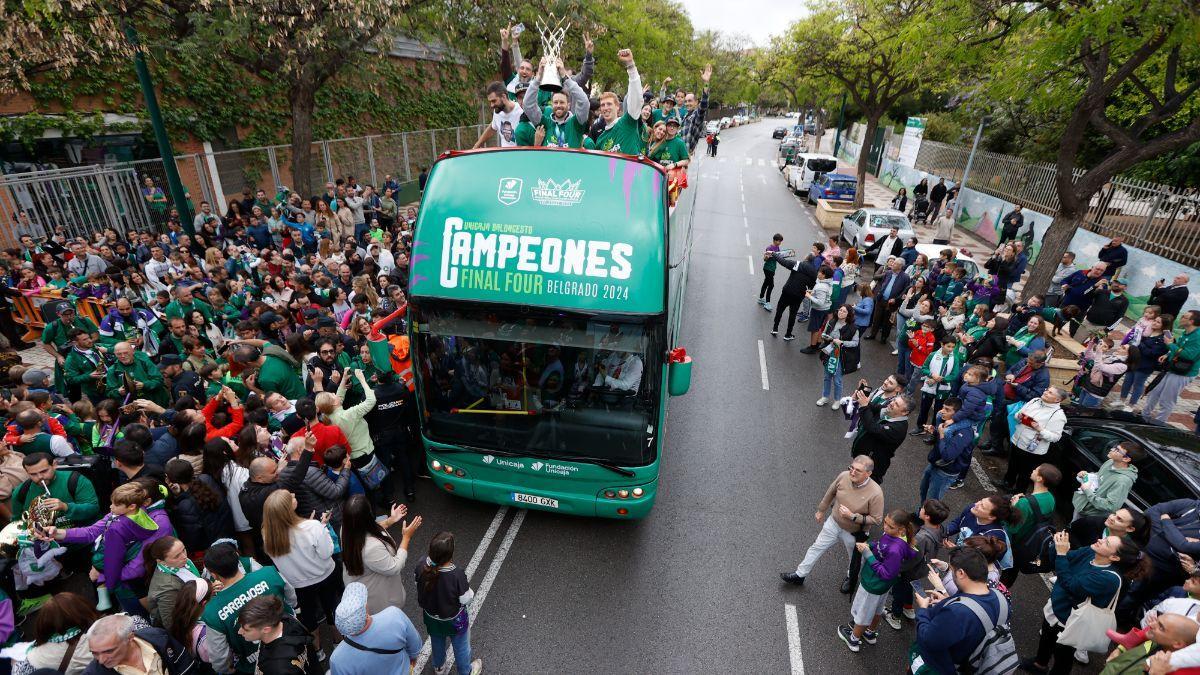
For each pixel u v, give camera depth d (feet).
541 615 18.95
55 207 41.29
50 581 17.97
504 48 30.30
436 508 23.77
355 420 19.99
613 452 19.47
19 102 43.14
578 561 21.25
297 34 41.24
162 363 23.79
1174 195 43.60
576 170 19.03
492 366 19.30
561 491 20.35
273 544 14.52
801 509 24.41
